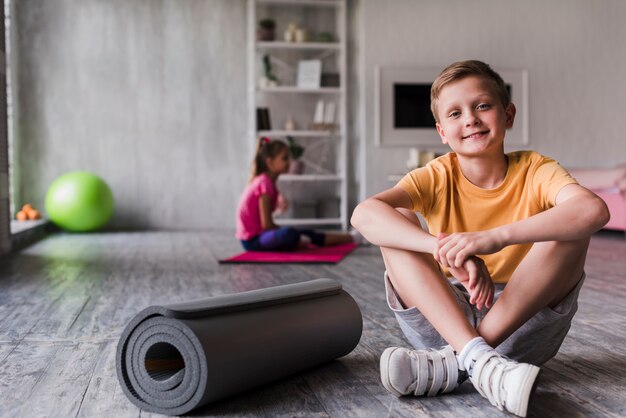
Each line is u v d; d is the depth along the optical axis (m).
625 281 3.20
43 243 5.43
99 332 2.12
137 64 7.17
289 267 3.83
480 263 1.28
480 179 1.46
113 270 3.71
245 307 1.42
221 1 7.25
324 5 7.29
